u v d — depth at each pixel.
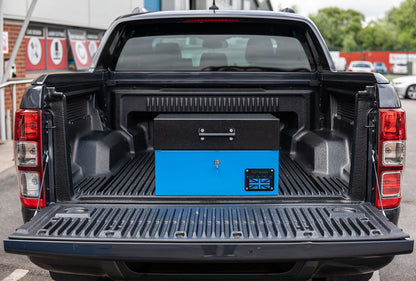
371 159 2.88
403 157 2.88
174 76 3.88
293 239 2.51
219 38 4.02
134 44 4.02
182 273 2.71
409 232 5.04
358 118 2.90
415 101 20.22
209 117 3.03
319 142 3.56
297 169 3.67
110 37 3.87
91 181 3.36
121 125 3.97
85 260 2.57
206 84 3.89
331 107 3.82
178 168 3.01
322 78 3.85
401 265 4.23
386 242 2.49
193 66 4.03
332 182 3.34
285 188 3.20
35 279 3.95
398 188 2.90
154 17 3.80
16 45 8.95
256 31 3.99
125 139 3.96
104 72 3.89
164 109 3.94
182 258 2.50
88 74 3.55
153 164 3.85
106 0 15.10
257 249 2.49
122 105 3.96
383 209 2.90
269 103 3.94
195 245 2.49
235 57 4.03
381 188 2.88
